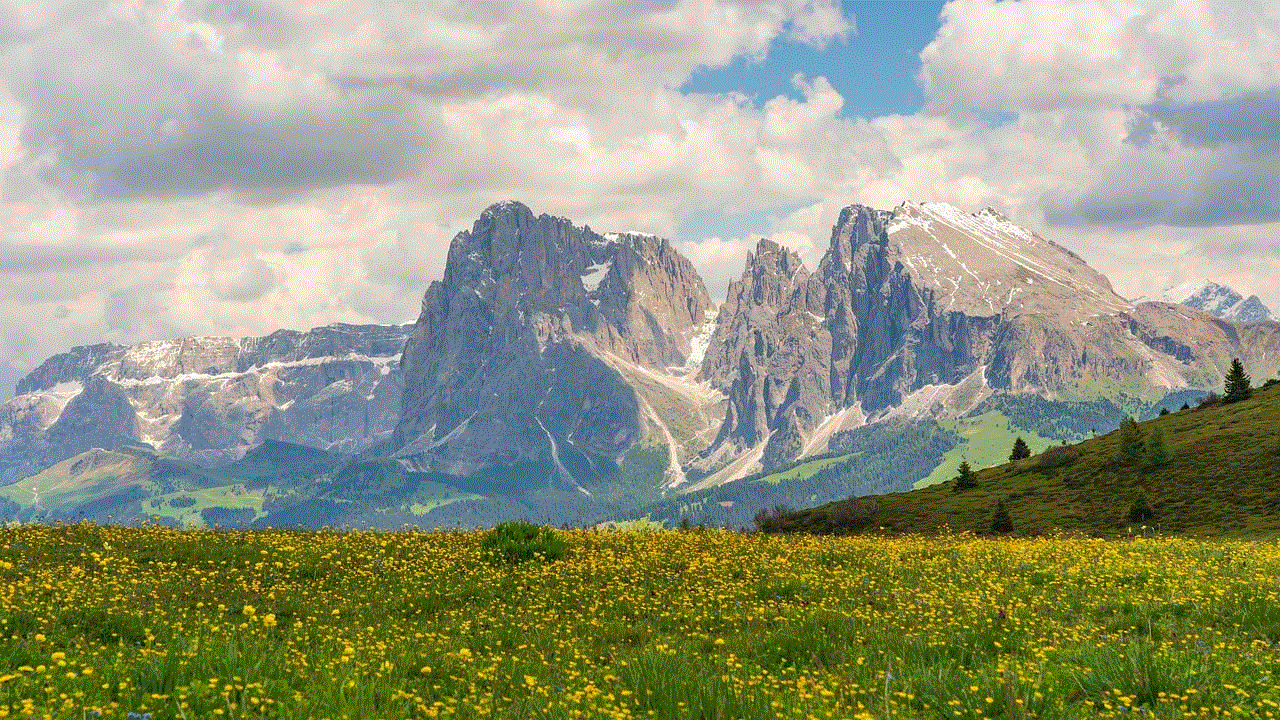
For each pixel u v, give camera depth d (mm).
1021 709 10875
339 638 15406
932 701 11523
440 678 12859
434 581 23766
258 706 10141
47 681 10336
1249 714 10781
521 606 21062
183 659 11508
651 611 20547
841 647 15570
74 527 29875
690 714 10781
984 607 19578
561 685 12523
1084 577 24609
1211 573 24797
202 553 25922
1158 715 10859
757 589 23203
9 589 17109
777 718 10508
